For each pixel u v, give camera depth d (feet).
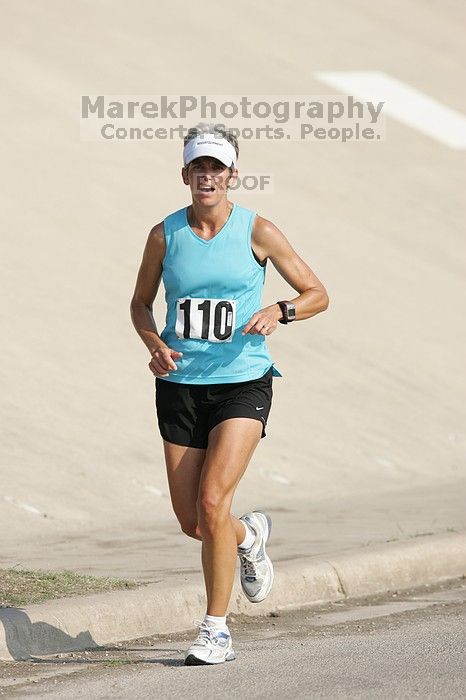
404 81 299.17
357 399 165.68
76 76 242.37
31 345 150.51
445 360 187.73
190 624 72.18
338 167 252.21
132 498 120.16
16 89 228.43
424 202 250.78
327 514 114.11
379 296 203.41
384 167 260.01
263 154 245.24
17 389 138.72
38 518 108.88
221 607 61.31
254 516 65.57
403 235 234.17
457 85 306.96
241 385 61.31
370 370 175.83
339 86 283.59
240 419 60.34
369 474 143.74
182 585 74.33
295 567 80.28
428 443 159.02
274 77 276.00
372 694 54.60
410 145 272.31
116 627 68.44
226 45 282.97
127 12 281.95
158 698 54.44
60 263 175.32
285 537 98.07
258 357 61.87
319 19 317.42
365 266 213.46
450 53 324.39
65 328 157.79
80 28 264.93
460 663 60.95
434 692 54.95
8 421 130.93
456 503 121.49
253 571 65.62
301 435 150.10
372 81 293.23
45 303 162.81
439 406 171.94
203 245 61.00
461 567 90.17
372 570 83.97
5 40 248.11
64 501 114.93
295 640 67.77
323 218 228.02
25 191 193.88
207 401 61.36
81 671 60.64
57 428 132.57
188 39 279.49
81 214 192.54
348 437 153.58
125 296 171.73
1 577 75.66
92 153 214.48
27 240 178.91
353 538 97.14
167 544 97.14
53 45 252.83
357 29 319.47
